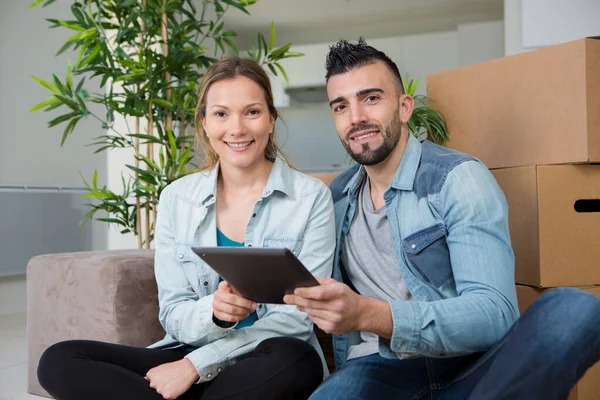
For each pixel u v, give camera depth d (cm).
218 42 265
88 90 461
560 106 173
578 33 317
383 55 142
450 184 131
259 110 149
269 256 97
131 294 186
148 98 249
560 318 101
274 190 153
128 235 312
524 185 178
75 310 193
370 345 139
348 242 152
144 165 304
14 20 435
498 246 123
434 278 134
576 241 177
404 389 128
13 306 398
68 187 438
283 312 142
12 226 393
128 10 252
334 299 104
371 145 139
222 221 156
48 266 202
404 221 138
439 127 209
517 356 102
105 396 125
